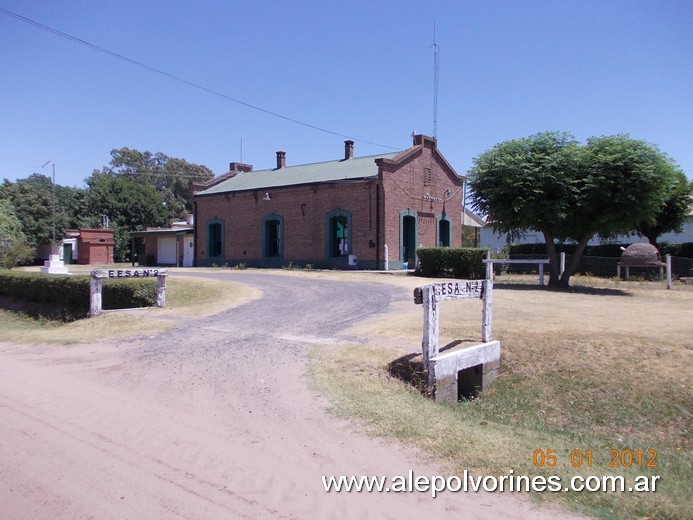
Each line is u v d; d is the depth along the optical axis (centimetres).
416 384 766
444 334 1001
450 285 818
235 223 3334
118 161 8806
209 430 591
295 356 888
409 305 1422
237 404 674
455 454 520
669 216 2756
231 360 884
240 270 2883
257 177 3600
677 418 723
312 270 2756
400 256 2805
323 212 2916
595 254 3072
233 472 486
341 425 594
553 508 420
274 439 561
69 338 1145
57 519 416
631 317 1205
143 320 1298
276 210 3116
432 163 3088
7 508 434
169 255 3950
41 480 481
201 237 3553
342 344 951
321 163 3519
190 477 479
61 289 1706
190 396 713
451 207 3256
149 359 918
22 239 3916
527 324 1098
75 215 5244
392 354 859
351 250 2808
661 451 639
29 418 648
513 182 1867
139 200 5425
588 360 878
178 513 418
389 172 2738
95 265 4256
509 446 553
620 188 1784
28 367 907
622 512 415
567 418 748
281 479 471
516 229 2084
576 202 1839
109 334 1166
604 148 1852
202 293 1784
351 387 723
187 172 9000
